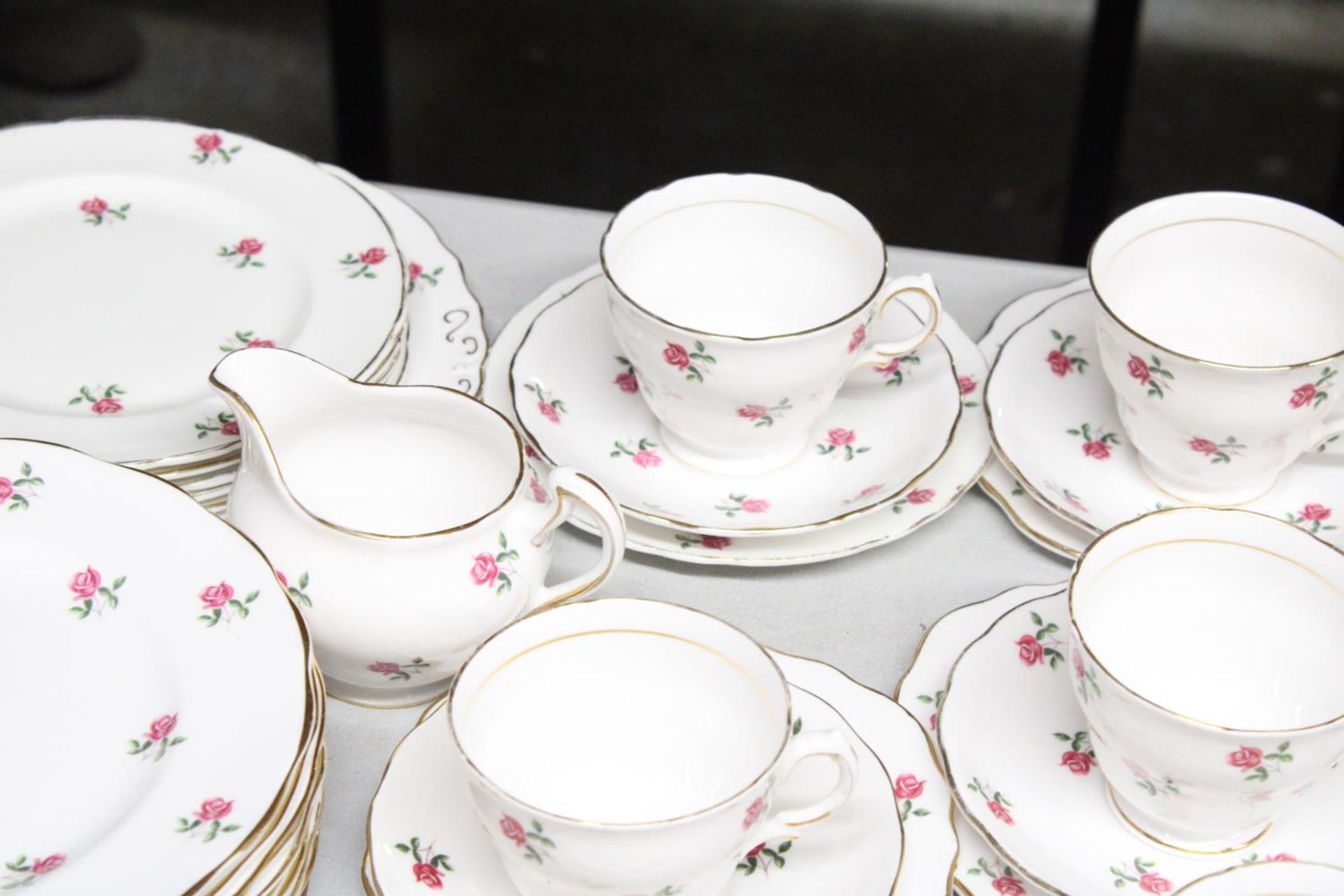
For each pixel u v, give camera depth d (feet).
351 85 7.91
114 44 8.80
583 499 2.50
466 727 2.20
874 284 3.04
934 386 3.24
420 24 9.21
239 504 2.62
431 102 8.70
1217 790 2.27
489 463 2.74
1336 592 2.43
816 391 2.97
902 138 8.50
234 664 2.34
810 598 2.94
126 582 2.47
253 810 2.13
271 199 3.49
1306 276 3.07
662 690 2.35
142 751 2.27
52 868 2.13
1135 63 8.02
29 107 8.38
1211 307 3.17
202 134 3.62
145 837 2.10
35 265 3.32
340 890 2.41
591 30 9.16
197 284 3.31
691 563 3.01
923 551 3.07
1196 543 2.50
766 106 8.68
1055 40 9.11
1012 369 3.31
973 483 3.08
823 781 2.42
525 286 3.67
